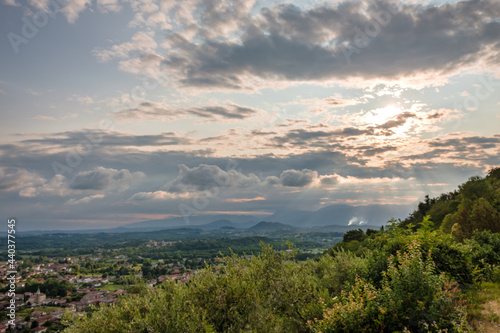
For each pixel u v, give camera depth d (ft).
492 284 26.68
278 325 20.65
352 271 28.58
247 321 20.25
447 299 18.20
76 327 19.25
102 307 20.86
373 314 17.99
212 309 20.75
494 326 18.34
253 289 21.65
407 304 18.47
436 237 28.91
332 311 18.80
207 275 22.90
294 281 23.86
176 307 19.58
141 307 20.49
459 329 16.31
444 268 26.73
